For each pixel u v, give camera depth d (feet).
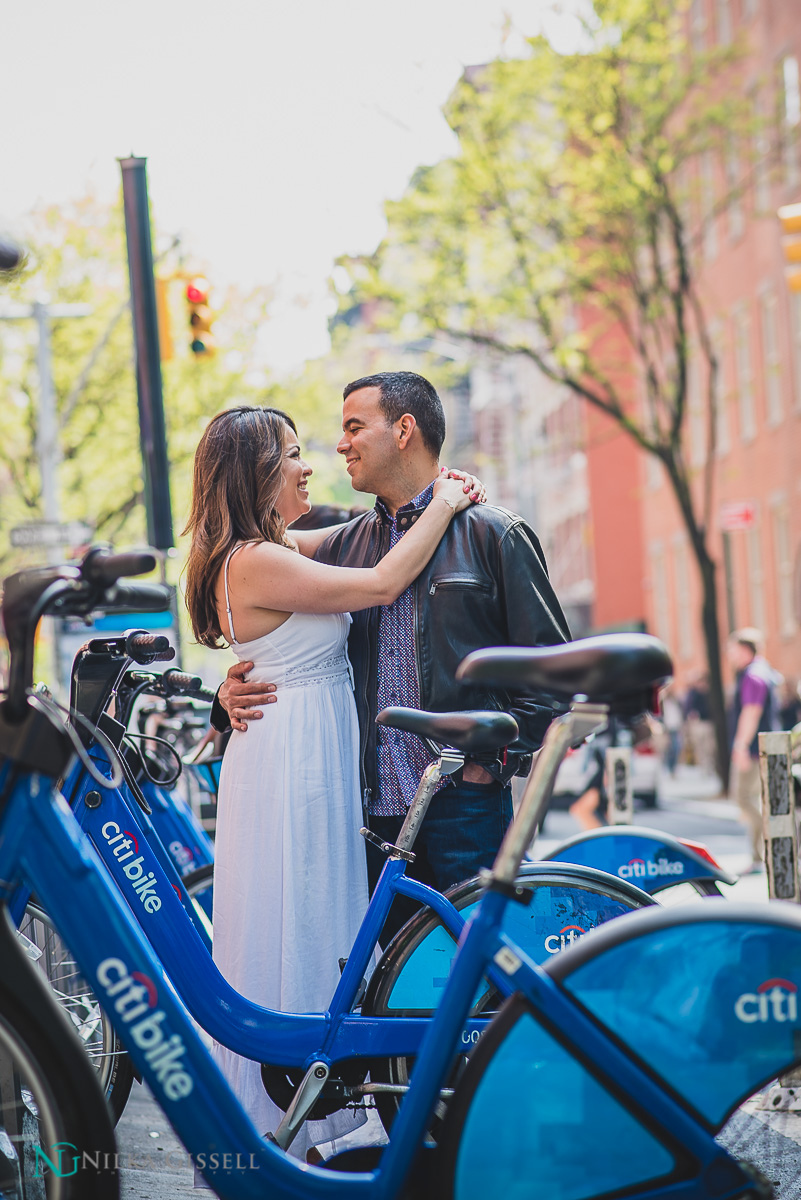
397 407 13.69
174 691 13.82
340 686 13.02
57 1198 8.75
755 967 8.64
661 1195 8.58
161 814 16.01
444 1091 11.35
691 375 111.24
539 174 75.72
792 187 87.56
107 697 12.62
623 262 77.46
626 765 24.23
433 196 76.23
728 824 59.52
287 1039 11.76
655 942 8.70
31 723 8.92
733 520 85.66
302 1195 9.14
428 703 13.05
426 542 12.94
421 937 11.87
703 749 98.22
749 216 94.27
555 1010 8.67
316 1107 11.73
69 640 34.55
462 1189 8.66
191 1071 9.09
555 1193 8.63
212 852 16.40
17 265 9.68
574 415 146.30
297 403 86.89
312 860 12.57
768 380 96.27
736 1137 14.16
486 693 13.04
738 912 8.71
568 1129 8.64
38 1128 8.90
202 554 12.98
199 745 16.94
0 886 8.87
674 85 76.69
